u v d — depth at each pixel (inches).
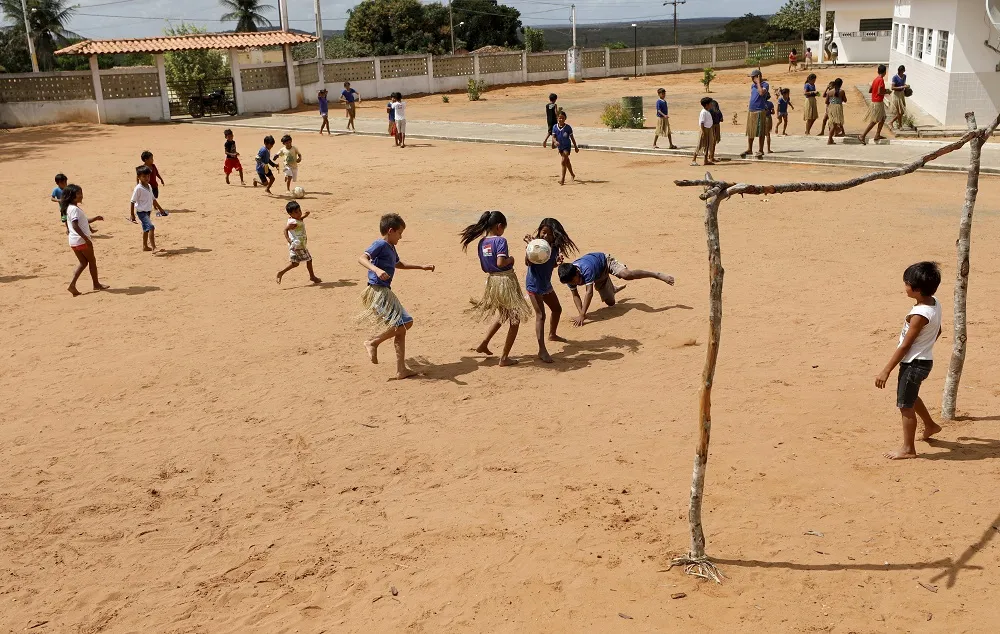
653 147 944.9
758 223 588.4
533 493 243.6
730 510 229.1
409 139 1148.5
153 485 258.2
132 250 575.8
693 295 432.8
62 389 339.0
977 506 224.4
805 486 240.2
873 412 287.7
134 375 350.9
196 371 353.4
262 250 567.2
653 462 259.1
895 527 217.2
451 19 2541.8
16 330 416.5
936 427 261.6
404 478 256.8
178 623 192.5
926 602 186.9
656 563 206.4
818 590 192.9
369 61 1796.3
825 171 783.7
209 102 1551.4
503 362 346.9
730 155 879.1
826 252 505.4
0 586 209.0
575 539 218.5
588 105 1539.1
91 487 258.2
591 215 635.5
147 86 1478.8
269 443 284.0
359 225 631.2
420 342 381.4
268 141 753.6
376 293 328.8
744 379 321.7
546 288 352.2
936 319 239.3
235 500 247.6
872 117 895.1
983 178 723.4
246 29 2603.3
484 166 890.1
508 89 1937.7
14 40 2583.7
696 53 2320.4
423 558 213.8
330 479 257.9
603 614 188.2
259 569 212.4
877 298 414.0
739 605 188.9
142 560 218.5
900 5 1400.1
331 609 195.3
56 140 1240.8
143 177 559.2
